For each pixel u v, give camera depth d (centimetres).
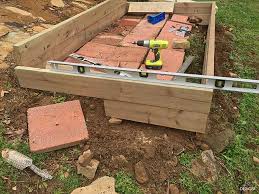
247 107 355
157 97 261
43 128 273
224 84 254
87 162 245
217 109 331
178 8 562
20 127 282
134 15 581
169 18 557
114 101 280
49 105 299
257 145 303
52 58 367
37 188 237
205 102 246
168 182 245
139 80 264
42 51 344
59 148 261
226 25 588
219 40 504
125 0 565
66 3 534
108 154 257
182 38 468
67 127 274
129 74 275
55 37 364
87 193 229
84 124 279
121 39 462
